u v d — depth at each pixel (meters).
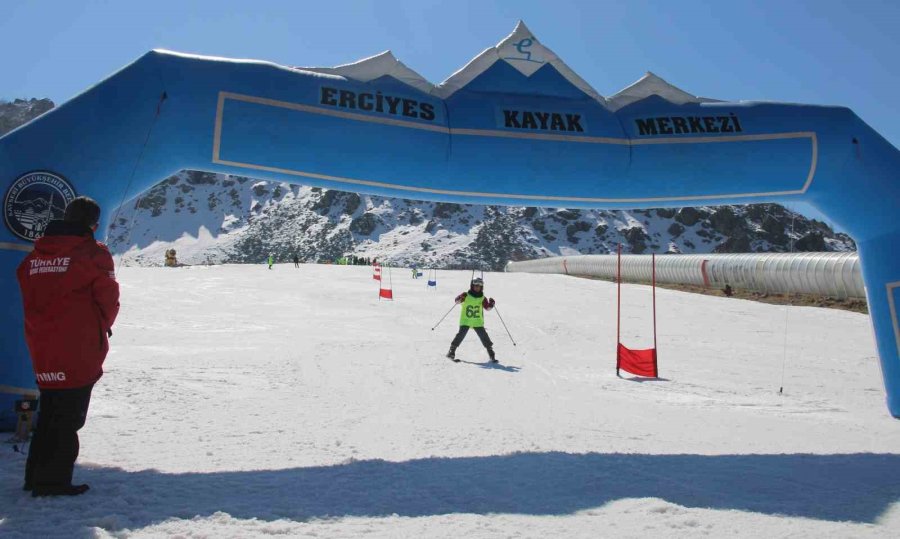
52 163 5.05
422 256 193.38
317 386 8.32
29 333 3.36
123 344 12.73
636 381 10.51
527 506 3.40
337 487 3.70
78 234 3.47
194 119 5.54
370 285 37.31
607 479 4.02
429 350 13.20
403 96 6.16
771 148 6.80
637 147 6.57
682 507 3.38
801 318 24.89
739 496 3.70
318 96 5.84
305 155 5.87
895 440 5.87
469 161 6.26
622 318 23.44
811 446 5.48
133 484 3.58
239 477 3.85
